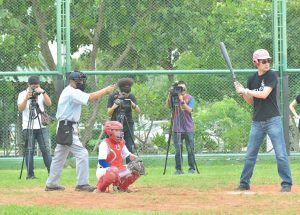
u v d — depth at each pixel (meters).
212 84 25.16
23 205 13.35
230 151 25.31
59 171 17.03
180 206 13.22
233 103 25.20
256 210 12.35
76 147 16.83
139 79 24.78
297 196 14.66
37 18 24.58
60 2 24.52
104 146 16.33
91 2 24.84
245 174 16.48
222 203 13.63
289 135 25.14
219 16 25.09
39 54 24.62
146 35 24.86
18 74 24.19
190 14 24.91
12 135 24.39
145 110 24.83
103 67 24.84
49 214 11.70
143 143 24.84
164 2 24.86
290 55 25.42
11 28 24.47
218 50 25.02
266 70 16.25
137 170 16.19
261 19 25.27
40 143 21.86
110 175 16.03
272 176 20.33
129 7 24.86
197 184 17.94
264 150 25.25
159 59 24.91
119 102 21.12
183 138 22.83
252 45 25.17
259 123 16.38
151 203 13.74
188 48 24.95
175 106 22.73
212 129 25.25
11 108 24.36
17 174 23.02
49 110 24.52
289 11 25.50
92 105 24.59
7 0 24.48
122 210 12.39
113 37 24.86
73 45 24.86
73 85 17.03
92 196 15.17
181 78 25.14
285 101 24.98
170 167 24.69
